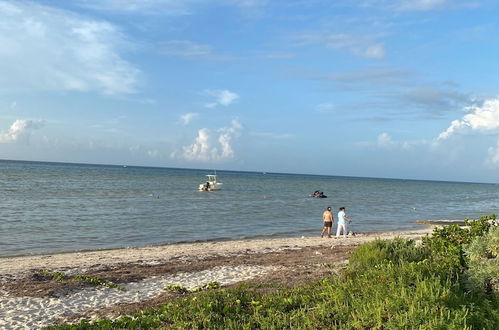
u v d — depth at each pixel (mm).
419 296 5711
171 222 29984
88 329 6891
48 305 9617
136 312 8203
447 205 60062
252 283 9977
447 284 6328
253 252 17609
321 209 43719
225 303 7141
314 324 5898
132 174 133625
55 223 27219
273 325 6012
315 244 20250
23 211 32031
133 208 37500
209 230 27203
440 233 9789
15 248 19531
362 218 37406
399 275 6852
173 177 125188
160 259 15953
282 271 12078
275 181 133750
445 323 5117
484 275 6727
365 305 5938
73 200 42281
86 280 11852
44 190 52844
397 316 5348
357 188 110312
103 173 126750
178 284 11469
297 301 7082
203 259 15969
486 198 89125
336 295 6656
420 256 9602
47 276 12734
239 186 90000
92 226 26750
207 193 62812
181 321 6441
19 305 9609
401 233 26266
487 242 7523
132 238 23266
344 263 13102
